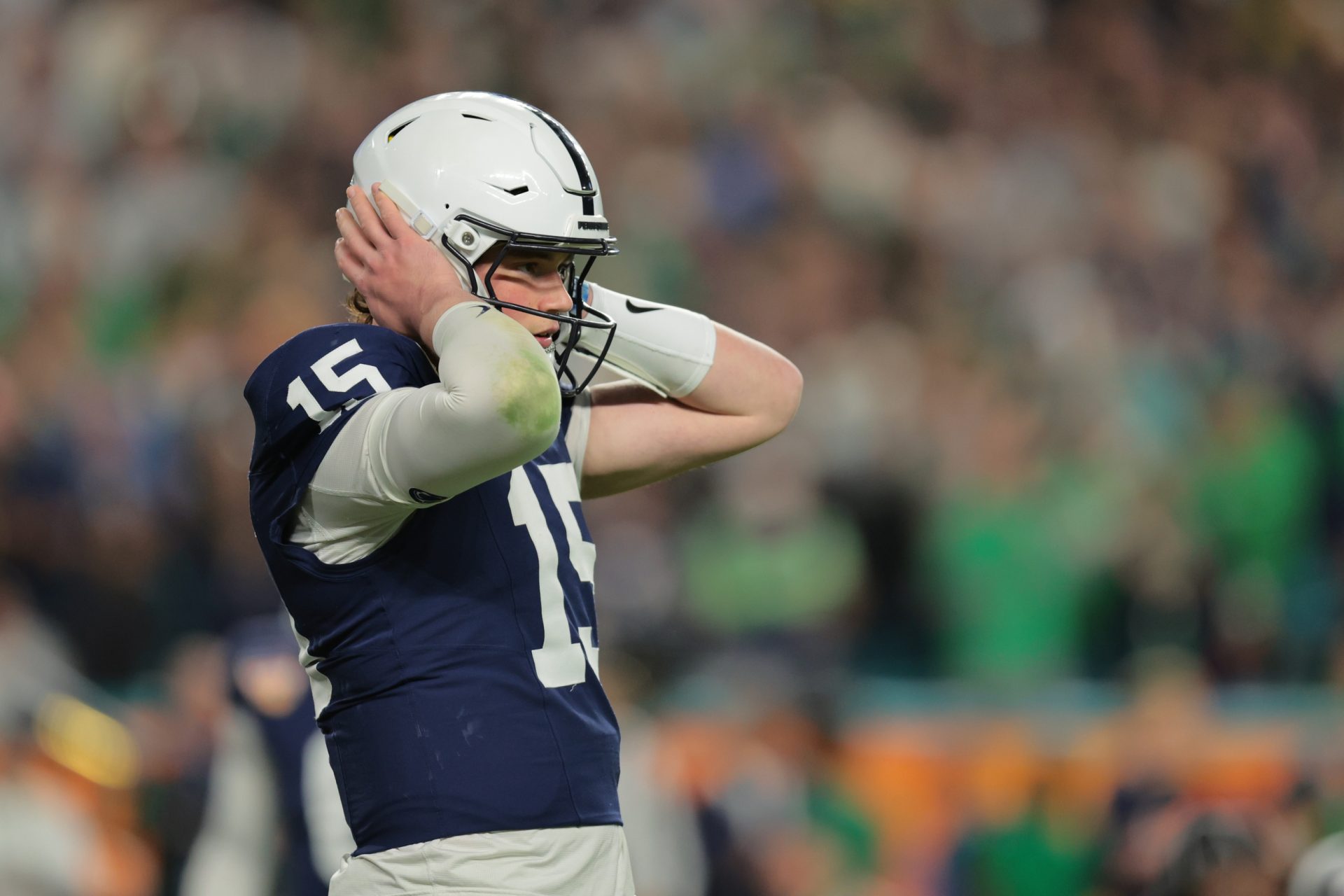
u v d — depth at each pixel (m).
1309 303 39.94
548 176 8.14
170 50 37.44
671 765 20.94
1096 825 22.77
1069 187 40.78
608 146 39.16
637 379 9.34
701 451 9.42
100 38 37.69
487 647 7.88
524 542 8.15
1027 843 22.72
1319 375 34.56
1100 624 28.95
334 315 33.09
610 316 9.13
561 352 9.43
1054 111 43.19
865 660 28.28
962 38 44.38
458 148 8.12
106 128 36.66
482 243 8.05
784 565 27.73
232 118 37.06
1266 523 31.41
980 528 28.70
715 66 41.44
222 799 15.21
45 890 18.17
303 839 14.83
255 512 8.05
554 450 8.82
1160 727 23.31
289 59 38.50
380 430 7.44
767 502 28.30
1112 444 31.02
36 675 22.25
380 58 39.66
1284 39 46.31
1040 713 23.80
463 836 7.66
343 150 37.06
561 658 8.08
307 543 7.89
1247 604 30.20
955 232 38.81
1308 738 23.64
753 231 37.81
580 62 41.47
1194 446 32.31
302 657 8.23
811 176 38.91
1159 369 34.25
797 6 43.25
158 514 26.23
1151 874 14.06
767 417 9.45
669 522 28.88
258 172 36.41
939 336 35.16
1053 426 31.34
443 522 7.94
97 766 21.17
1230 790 23.20
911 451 30.55
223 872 15.04
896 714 23.88
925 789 23.27
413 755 7.72
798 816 21.67
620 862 8.08
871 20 43.66
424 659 7.79
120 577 25.39
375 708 7.82
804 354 33.94
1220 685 28.97
